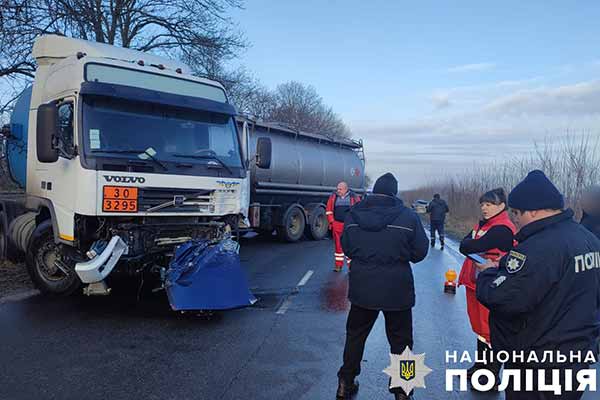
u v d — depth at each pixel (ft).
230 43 68.39
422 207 56.34
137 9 63.05
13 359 16.25
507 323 9.03
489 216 15.30
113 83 22.40
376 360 17.47
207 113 25.00
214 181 23.95
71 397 13.64
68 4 54.39
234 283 21.83
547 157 66.59
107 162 20.94
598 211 17.29
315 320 21.93
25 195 29.99
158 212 22.08
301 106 220.23
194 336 19.15
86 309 22.35
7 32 48.80
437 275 35.50
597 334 8.71
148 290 26.13
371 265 13.51
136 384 14.61
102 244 20.98
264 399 13.88
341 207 34.45
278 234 50.65
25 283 27.09
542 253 8.41
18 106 31.86
